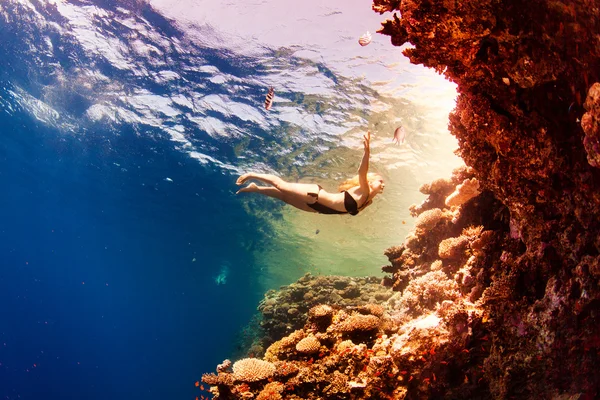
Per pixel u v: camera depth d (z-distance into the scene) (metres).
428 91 12.73
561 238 4.53
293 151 17.48
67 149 25.64
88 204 37.09
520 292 5.30
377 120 14.20
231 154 19.45
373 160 16.70
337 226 26.20
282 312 13.79
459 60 4.17
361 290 13.65
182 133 18.95
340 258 34.62
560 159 4.16
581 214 4.11
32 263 81.50
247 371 5.98
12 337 93.81
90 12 14.06
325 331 6.71
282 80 13.85
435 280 6.79
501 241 6.18
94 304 113.00
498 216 6.64
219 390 6.15
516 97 4.25
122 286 85.38
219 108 16.25
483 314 5.52
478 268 6.28
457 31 3.78
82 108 19.45
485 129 4.76
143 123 19.05
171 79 15.55
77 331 121.50
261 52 13.26
